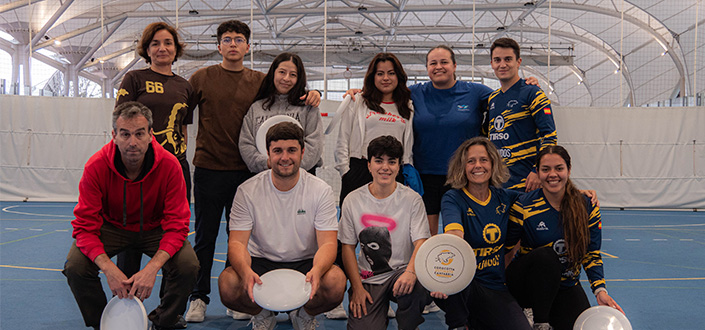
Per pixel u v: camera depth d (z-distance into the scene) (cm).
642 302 388
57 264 500
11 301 368
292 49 2184
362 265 300
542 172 283
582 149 1076
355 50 2147
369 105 351
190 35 2158
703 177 1061
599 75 2236
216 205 347
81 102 1028
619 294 412
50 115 1026
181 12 1731
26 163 1027
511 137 357
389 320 348
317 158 344
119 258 311
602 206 1080
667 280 463
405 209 293
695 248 640
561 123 1073
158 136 326
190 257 280
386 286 289
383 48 2281
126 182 274
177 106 333
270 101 342
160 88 332
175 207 281
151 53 336
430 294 277
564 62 2009
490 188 296
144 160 271
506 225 292
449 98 369
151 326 307
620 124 1073
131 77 331
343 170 347
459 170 290
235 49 351
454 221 279
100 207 274
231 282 280
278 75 337
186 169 342
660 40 1625
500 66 358
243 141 338
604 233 765
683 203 1066
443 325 342
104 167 270
